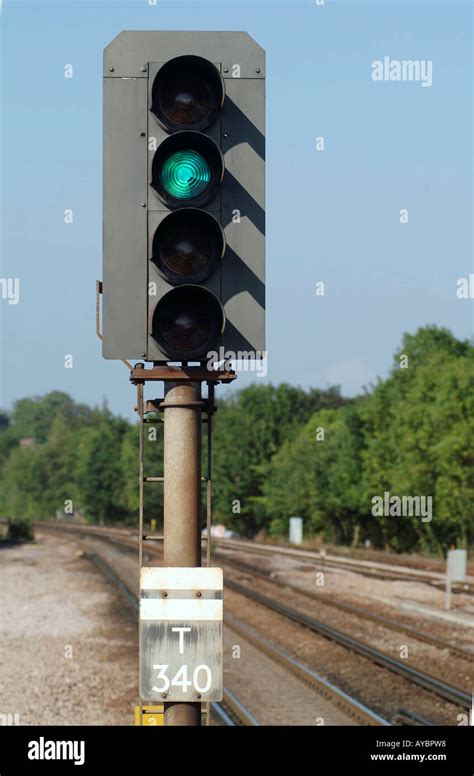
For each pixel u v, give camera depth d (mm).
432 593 50781
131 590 57969
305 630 39844
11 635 38688
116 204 9180
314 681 28109
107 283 9141
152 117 9227
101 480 185250
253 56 9352
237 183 9242
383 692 27531
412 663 31344
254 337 9195
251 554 88250
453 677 28906
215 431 144500
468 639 35594
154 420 9281
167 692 8836
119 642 37406
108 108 9203
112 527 177000
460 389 82750
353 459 102062
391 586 54906
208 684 8859
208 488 9203
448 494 83188
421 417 86750
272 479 126250
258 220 9234
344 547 103562
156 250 9047
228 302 9195
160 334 9031
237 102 9297
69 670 31031
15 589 58969
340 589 54500
